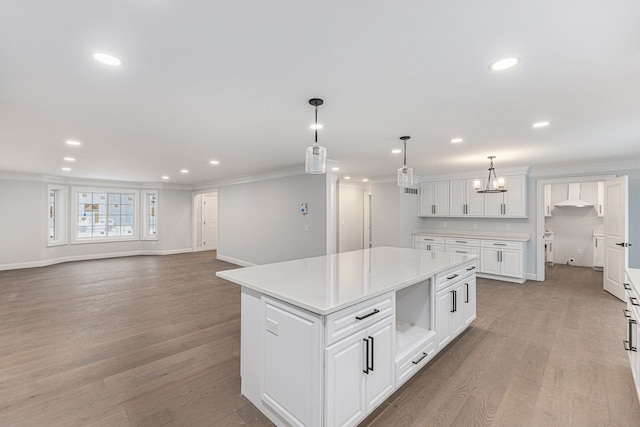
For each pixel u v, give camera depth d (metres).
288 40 1.50
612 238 4.67
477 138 3.42
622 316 3.73
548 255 7.27
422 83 2.00
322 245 5.29
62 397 2.12
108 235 8.35
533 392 2.20
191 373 2.45
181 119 2.74
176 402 2.08
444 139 3.47
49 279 5.69
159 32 1.42
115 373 2.43
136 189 8.69
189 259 8.08
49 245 7.12
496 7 1.25
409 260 3.08
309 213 5.54
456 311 2.99
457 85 2.03
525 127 2.99
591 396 2.14
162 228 8.83
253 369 2.08
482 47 1.56
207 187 8.61
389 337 2.05
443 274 2.75
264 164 5.33
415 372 2.36
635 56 1.65
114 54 1.62
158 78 1.92
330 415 1.63
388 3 1.22
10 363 2.57
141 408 2.02
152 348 2.87
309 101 2.31
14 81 1.94
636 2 1.20
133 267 6.93
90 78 1.91
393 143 3.67
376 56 1.66
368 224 8.63
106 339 3.06
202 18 1.32
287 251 6.00
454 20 1.34
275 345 1.89
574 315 3.78
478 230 6.34
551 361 2.64
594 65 1.75
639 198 4.69
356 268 2.64
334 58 1.68
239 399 2.13
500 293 4.76
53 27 1.37
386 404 2.07
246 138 3.44
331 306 1.61
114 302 4.29
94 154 4.38
